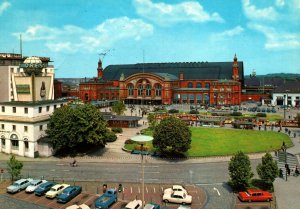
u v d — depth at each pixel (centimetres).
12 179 5928
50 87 9106
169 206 4972
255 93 19575
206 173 6506
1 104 8044
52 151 7850
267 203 5044
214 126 11356
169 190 5350
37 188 5375
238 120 11800
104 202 4806
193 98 18688
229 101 17725
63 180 6084
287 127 11275
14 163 5766
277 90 18062
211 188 5719
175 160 7406
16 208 4853
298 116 11169
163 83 18162
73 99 19650
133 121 11394
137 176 6353
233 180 5531
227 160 7369
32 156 7694
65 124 7469
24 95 8525
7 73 13162
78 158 7625
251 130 10669
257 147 8344
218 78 19700
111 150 8269
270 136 9669
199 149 8181
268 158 5553
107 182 6022
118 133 10250
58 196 5072
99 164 7162
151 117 11131
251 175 5538
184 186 5816
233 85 17575
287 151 7862
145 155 7781
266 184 5716
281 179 6141
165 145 7394
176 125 7444
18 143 7881
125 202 5097
